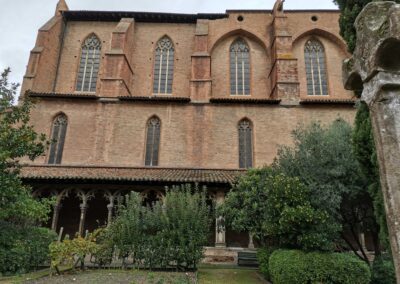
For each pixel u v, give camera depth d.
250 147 24.97
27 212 12.27
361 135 7.53
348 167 11.90
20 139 12.59
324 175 12.12
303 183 11.70
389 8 3.43
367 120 7.50
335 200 11.25
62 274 11.41
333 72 29.73
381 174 3.41
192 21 32.66
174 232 12.46
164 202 13.21
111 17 32.22
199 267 15.17
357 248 17.56
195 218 12.82
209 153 24.48
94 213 22.95
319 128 14.72
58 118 25.53
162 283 9.56
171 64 31.28
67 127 25.05
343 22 8.95
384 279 10.34
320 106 25.30
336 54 30.38
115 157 24.31
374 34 3.51
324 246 10.20
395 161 3.29
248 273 13.82
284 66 26.55
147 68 30.81
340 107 25.20
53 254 11.25
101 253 12.60
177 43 31.70
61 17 31.48
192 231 12.52
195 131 25.03
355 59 3.96
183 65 30.97
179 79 30.48
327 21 30.94
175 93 29.95
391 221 3.22
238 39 31.72
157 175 20.84
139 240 12.48
